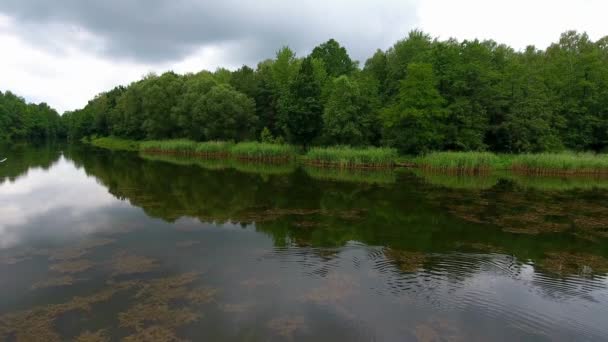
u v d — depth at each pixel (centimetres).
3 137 9106
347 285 937
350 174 3262
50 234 1391
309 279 973
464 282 965
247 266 1065
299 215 1705
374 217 1669
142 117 7356
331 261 1106
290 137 5025
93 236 1366
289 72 6431
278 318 775
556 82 4703
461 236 1378
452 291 910
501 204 1966
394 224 1548
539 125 4125
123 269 1045
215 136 5794
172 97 6719
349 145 4422
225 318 776
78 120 10406
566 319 786
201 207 1867
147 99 6694
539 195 2252
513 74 4450
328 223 1558
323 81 5897
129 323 760
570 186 2662
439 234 1398
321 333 720
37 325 754
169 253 1177
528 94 4353
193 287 926
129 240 1316
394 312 803
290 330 730
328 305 831
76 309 818
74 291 905
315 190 2381
